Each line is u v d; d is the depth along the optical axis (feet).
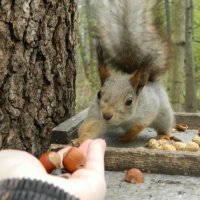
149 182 1.95
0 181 1.18
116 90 2.34
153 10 2.60
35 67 2.19
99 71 2.43
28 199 1.10
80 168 1.52
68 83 2.43
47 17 2.21
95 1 2.60
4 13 2.04
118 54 2.56
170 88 4.18
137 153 2.05
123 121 2.35
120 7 2.57
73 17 2.42
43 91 2.26
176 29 4.02
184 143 2.33
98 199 1.37
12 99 2.12
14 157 1.39
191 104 4.75
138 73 2.39
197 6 8.11
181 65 4.07
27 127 2.19
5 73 2.08
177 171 2.02
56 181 1.32
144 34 2.56
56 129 2.20
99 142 1.66
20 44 2.10
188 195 1.84
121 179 1.98
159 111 2.48
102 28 2.56
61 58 2.34
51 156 1.68
